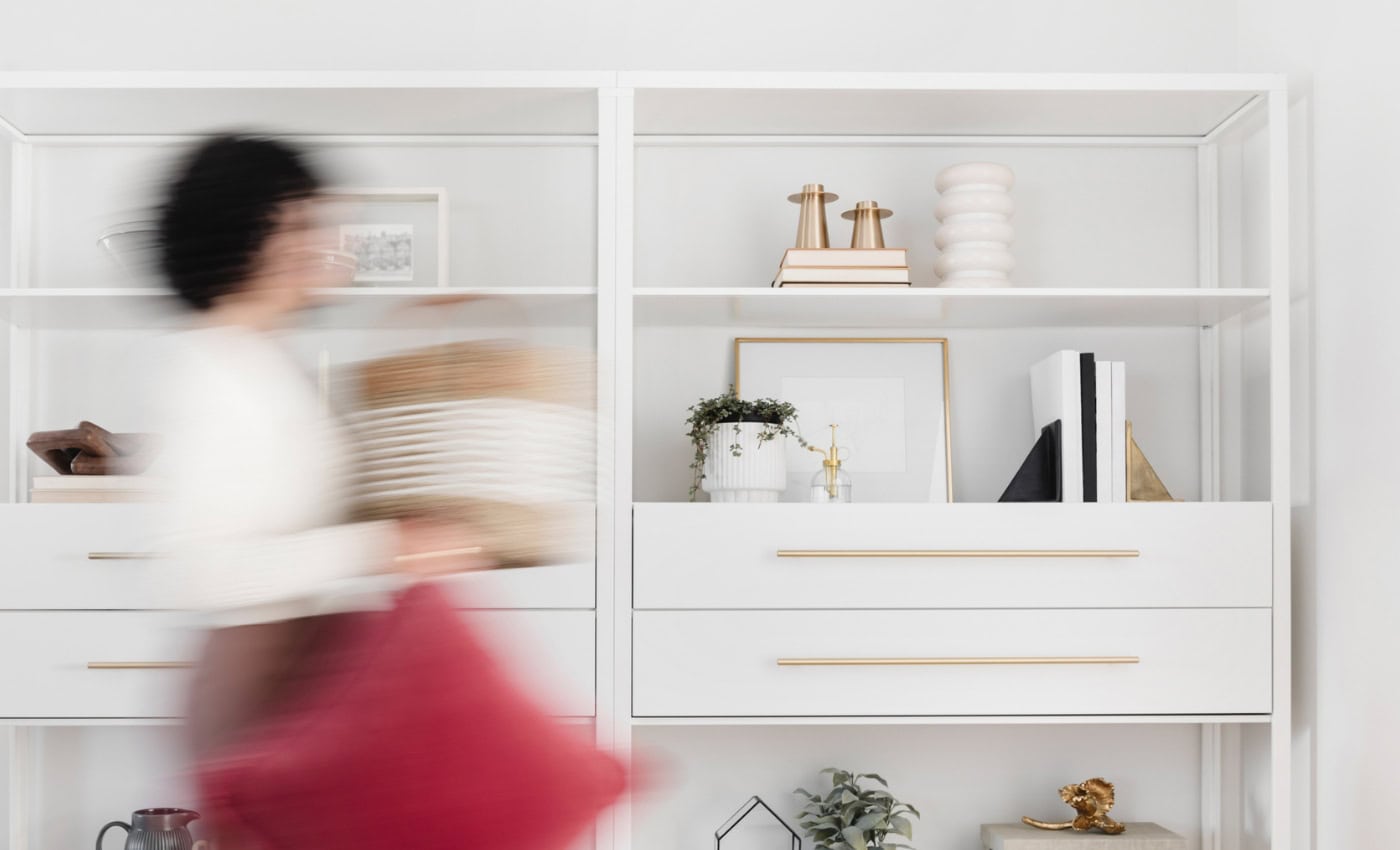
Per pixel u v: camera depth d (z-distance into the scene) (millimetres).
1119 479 1989
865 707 1918
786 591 1918
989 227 2062
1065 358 2002
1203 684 1940
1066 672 1935
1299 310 2074
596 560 1903
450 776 568
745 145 2279
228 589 567
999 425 2279
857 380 2260
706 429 2043
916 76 1970
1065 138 2287
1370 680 1840
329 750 564
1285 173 1966
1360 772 1868
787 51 2299
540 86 1938
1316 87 2012
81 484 1960
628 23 2287
